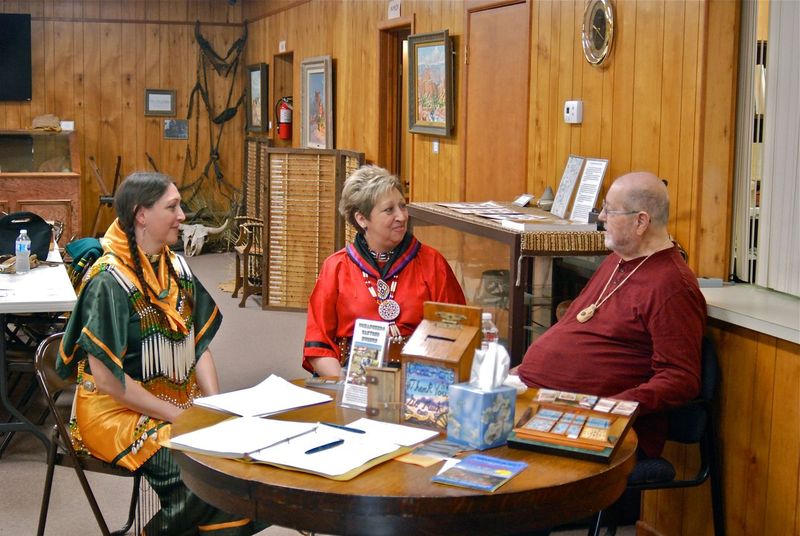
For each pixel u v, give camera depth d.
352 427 2.15
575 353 2.93
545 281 3.53
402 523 1.77
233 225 10.49
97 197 10.98
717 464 2.92
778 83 3.12
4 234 4.94
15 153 9.67
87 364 2.85
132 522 3.29
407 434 2.11
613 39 3.96
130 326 2.78
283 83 10.13
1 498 3.69
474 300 3.83
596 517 2.91
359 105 7.73
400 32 7.18
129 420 2.75
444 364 2.16
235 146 11.35
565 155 4.44
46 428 4.46
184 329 2.90
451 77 5.85
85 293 2.76
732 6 3.34
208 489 1.94
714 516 2.92
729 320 2.86
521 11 4.89
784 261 3.12
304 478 1.86
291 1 9.36
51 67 10.70
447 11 5.93
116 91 10.93
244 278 7.58
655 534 2.43
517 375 3.06
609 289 2.93
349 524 1.79
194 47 11.11
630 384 2.86
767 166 3.19
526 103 4.83
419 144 6.51
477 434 2.03
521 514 1.82
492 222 3.71
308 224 7.33
